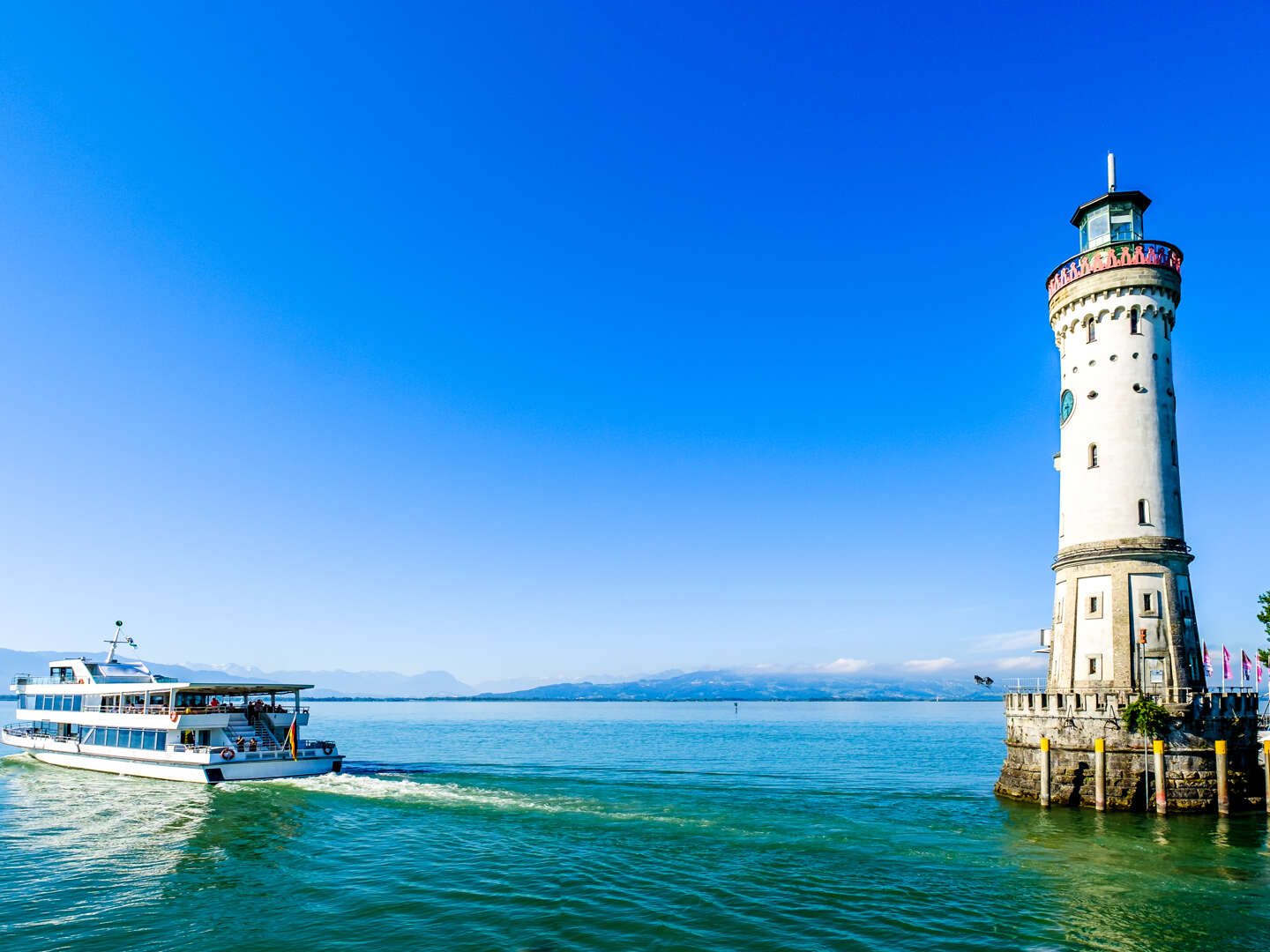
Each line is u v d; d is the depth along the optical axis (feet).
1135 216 196.13
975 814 172.24
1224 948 97.50
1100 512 183.83
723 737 532.32
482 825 164.45
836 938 101.71
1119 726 168.76
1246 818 159.53
